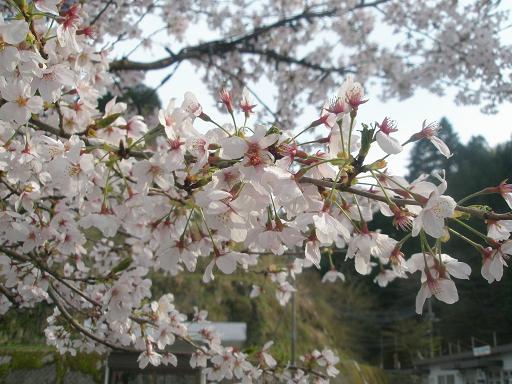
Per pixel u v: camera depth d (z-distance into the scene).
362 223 1.54
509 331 21.73
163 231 1.94
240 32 7.41
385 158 1.41
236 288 15.31
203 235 1.90
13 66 1.68
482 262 1.46
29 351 6.73
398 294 27.61
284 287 4.11
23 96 1.84
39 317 6.70
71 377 6.82
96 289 4.05
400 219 1.43
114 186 2.88
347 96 1.52
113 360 4.35
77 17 1.95
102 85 3.40
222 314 14.13
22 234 2.51
